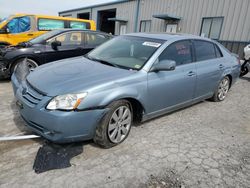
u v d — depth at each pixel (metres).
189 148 3.14
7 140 2.98
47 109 2.56
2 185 2.21
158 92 3.42
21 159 2.63
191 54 4.14
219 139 3.48
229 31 13.06
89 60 3.74
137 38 3.98
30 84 2.94
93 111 2.67
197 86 4.25
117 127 3.01
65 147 2.92
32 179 2.33
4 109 4.01
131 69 3.27
